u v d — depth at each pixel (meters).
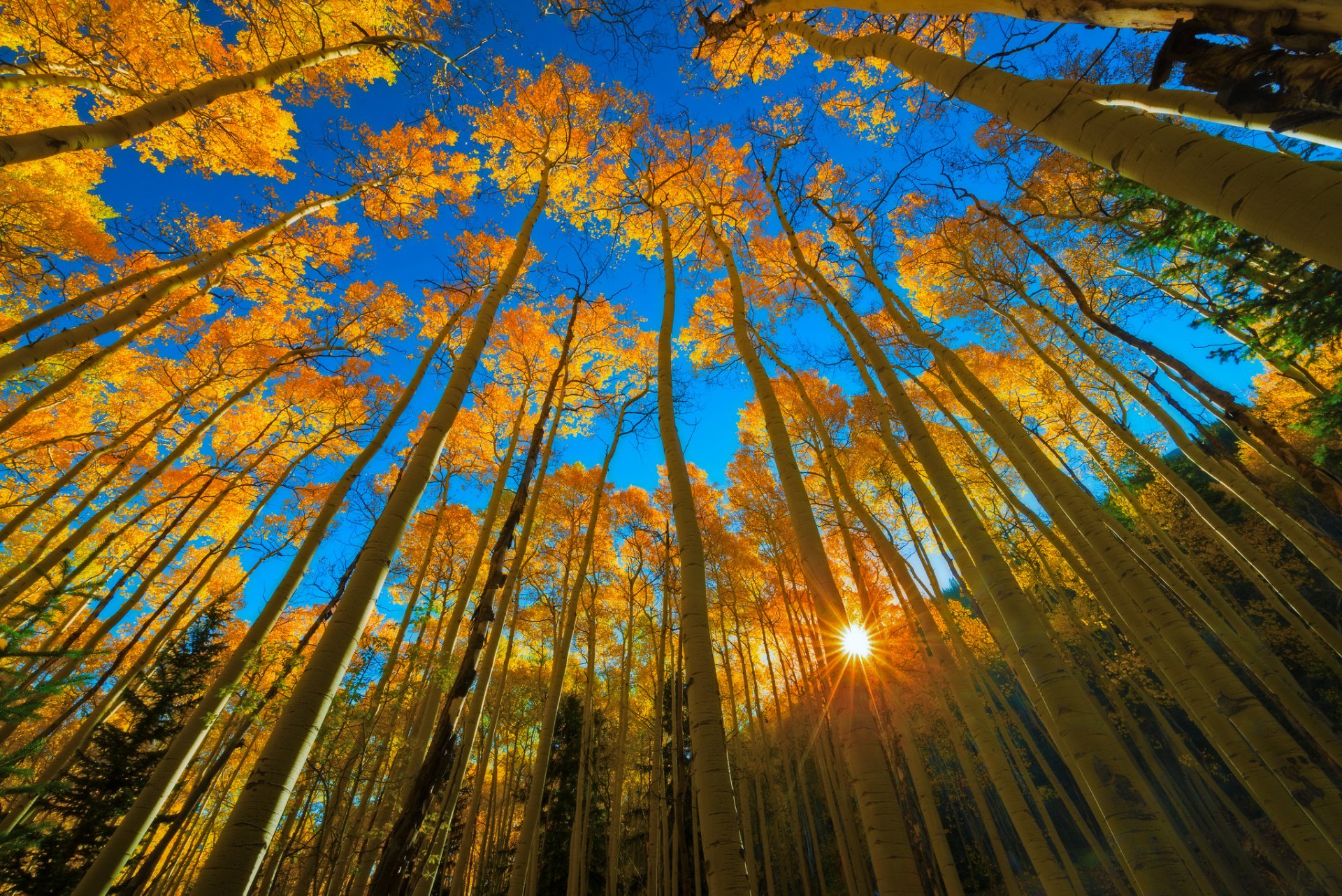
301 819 6.62
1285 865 8.88
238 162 8.84
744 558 14.48
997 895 13.01
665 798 10.55
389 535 3.86
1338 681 10.56
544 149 9.33
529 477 6.11
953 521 4.03
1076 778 3.05
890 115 8.00
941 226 9.88
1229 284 5.65
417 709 9.80
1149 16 1.74
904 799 8.84
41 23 6.38
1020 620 3.32
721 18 5.96
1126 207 6.27
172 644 8.91
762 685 18.98
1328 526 11.72
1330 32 1.32
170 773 5.57
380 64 8.34
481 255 10.55
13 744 10.27
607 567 14.87
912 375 10.25
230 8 6.74
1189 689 5.19
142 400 11.62
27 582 7.20
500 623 7.58
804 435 12.06
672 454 4.45
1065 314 10.31
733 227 9.97
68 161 9.09
